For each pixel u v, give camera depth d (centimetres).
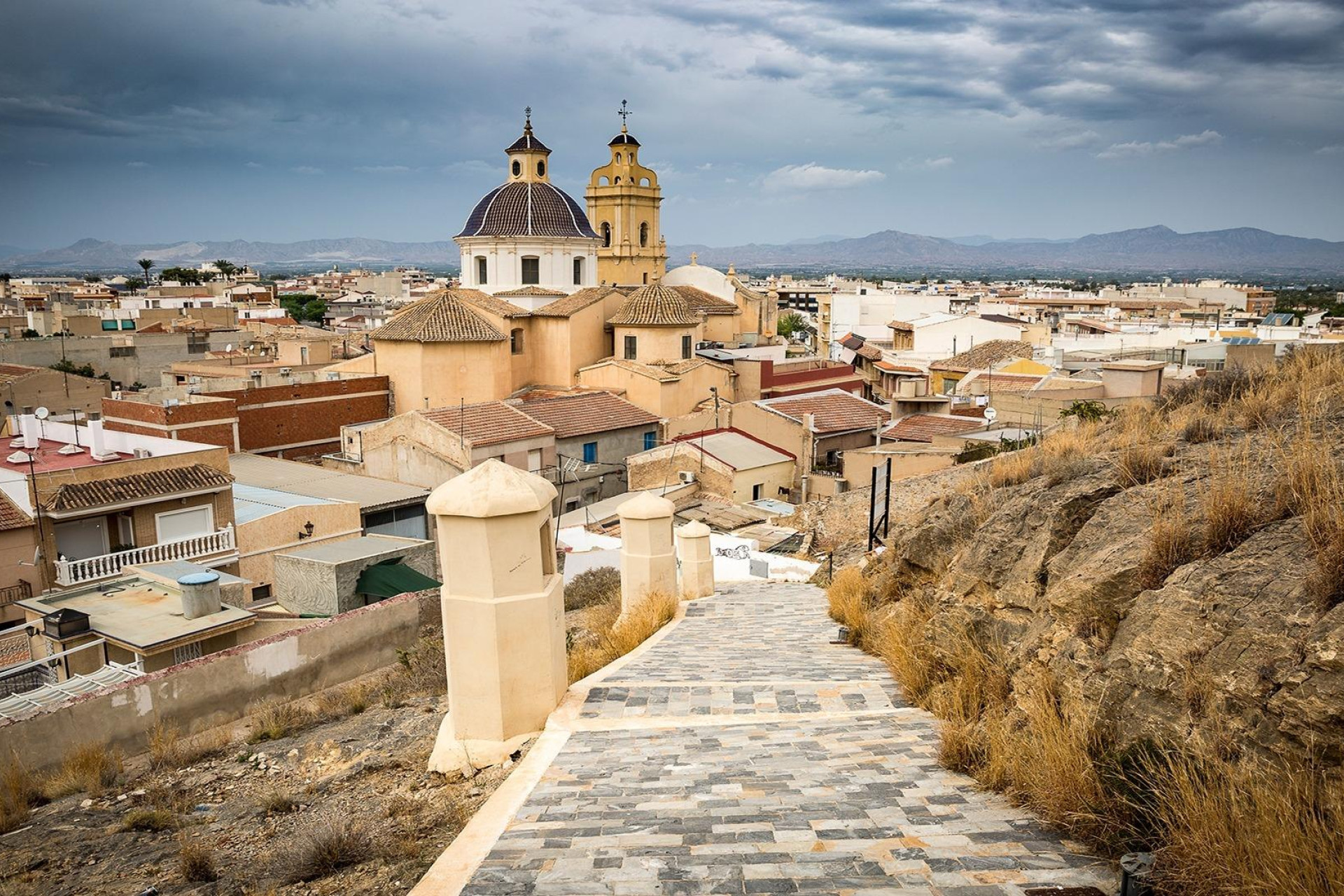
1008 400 3675
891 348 8438
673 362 5403
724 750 750
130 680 1681
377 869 699
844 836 552
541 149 6162
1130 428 1188
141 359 8450
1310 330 6625
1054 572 787
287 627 2331
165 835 1002
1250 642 524
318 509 3378
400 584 2702
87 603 2333
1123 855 462
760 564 2534
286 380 5647
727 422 4612
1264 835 427
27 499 2828
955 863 502
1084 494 855
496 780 798
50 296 13850
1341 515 538
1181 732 532
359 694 1697
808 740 771
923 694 880
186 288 15750
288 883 713
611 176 7331
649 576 1579
